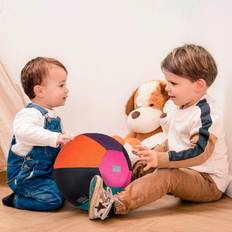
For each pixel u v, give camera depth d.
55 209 1.24
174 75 1.26
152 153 1.17
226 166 1.33
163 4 1.65
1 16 2.13
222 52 1.45
